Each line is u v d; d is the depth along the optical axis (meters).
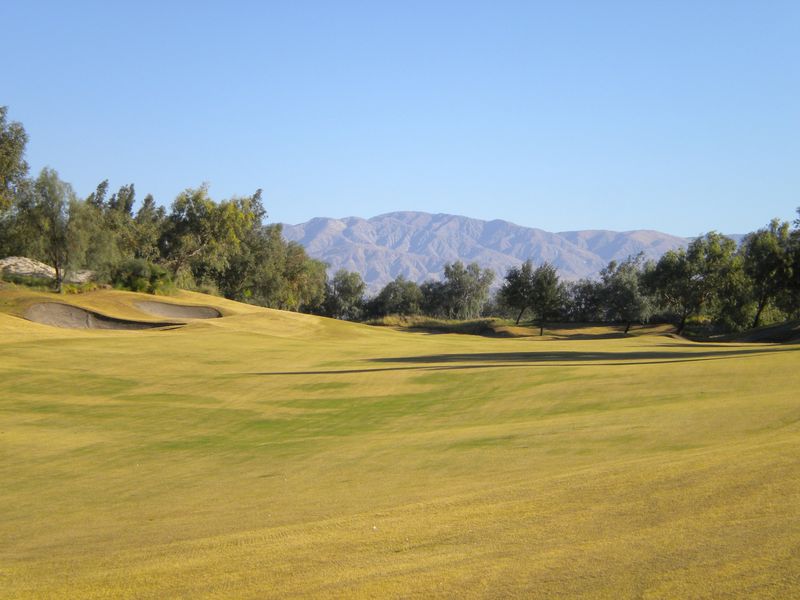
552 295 93.56
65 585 7.32
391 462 14.38
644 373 25.53
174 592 6.73
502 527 7.95
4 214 67.12
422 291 140.38
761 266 70.38
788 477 8.52
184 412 22.95
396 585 6.39
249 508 11.19
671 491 8.55
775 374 22.55
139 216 116.00
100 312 56.94
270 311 72.06
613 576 6.11
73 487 14.35
